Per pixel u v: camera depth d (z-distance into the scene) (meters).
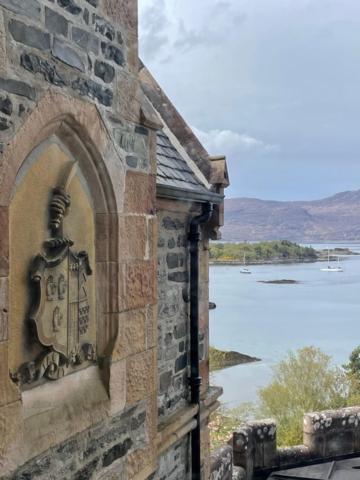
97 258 3.73
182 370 5.41
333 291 79.25
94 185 3.66
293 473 7.63
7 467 2.78
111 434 3.72
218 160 5.94
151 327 4.23
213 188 5.83
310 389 19.12
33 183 3.07
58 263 3.24
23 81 2.89
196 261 5.54
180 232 5.39
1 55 2.74
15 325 2.93
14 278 2.92
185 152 6.16
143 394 4.10
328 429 8.05
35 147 3.09
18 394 2.86
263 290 80.25
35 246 3.09
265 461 7.71
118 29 3.80
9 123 2.80
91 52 3.49
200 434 5.59
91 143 3.48
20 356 2.97
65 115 3.22
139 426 4.06
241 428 7.56
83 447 3.43
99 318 3.73
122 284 3.83
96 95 3.54
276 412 18.75
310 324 50.09
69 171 3.34
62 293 3.29
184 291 5.47
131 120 3.96
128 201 3.93
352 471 7.67
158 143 5.84
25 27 2.91
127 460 3.89
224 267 117.62
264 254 123.38
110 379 3.69
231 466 6.90
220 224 5.79
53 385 3.27
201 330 5.77
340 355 36.47
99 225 3.74
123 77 3.87
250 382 29.91
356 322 51.25
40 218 3.14
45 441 3.04
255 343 41.28
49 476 3.12
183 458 5.41
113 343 3.75
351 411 8.24
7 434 2.78
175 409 5.25
